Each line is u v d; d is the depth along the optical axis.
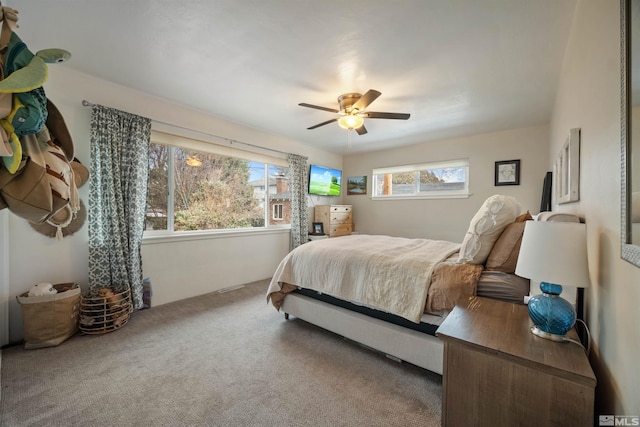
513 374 0.93
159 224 3.01
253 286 3.68
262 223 4.13
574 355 0.92
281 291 2.54
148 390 1.56
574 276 0.98
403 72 2.26
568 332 1.13
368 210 5.39
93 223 2.39
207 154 3.43
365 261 2.07
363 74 2.30
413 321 1.69
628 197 0.73
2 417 1.33
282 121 3.59
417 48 1.92
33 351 1.95
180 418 1.36
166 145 3.00
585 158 1.36
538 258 1.05
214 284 3.45
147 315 2.65
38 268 2.21
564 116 2.07
